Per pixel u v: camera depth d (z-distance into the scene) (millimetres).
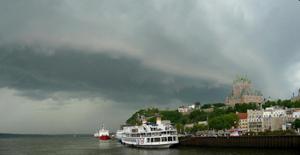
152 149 181250
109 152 173625
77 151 190625
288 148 150625
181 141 195125
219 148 171750
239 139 168750
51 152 183875
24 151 193875
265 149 155875
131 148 196875
